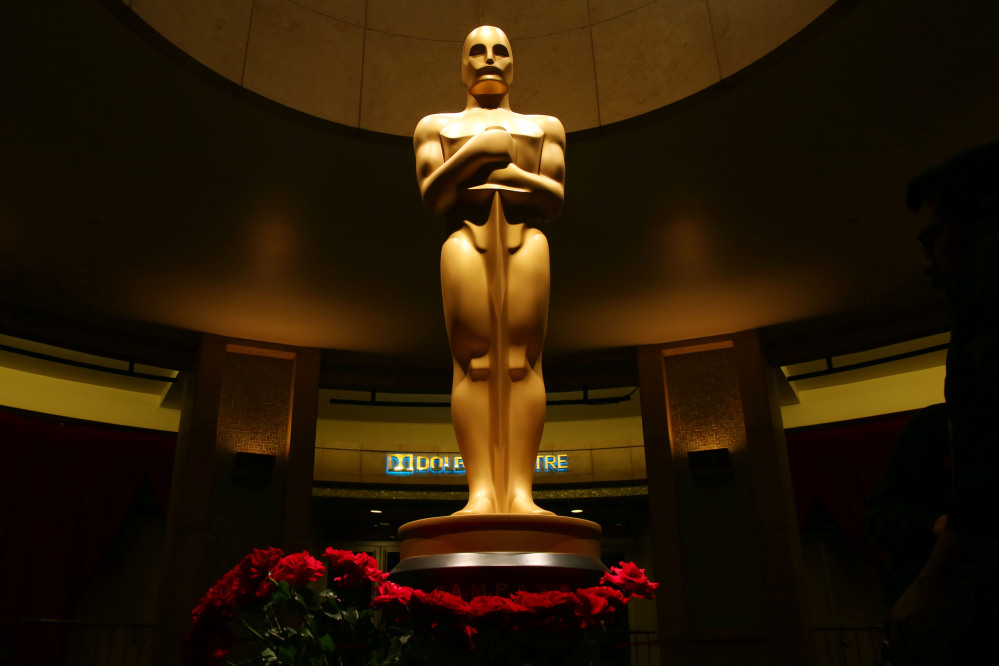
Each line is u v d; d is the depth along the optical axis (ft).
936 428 5.65
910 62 17.17
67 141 19.20
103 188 21.17
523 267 11.32
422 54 20.27
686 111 18.76
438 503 39.47
